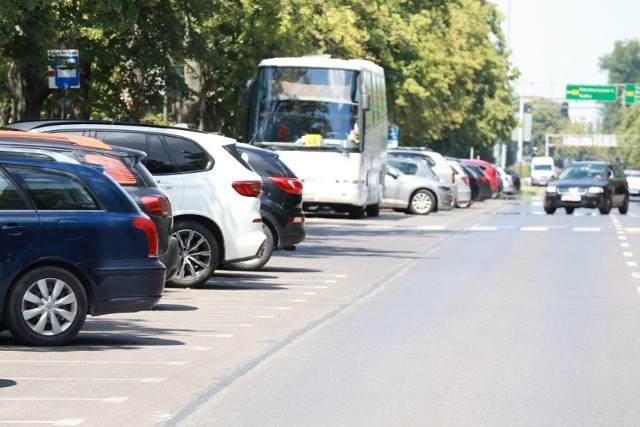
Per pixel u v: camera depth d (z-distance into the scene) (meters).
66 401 19.48
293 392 20.56
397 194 94.12
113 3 54.16
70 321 25.45
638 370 23.22
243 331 28.34
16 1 47.22
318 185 76.88
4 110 66.88
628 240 62.88
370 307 33.34
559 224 78.88
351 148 76.81
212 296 35.59
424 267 46.22
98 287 25.61
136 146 37.19
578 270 45.41
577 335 28.09
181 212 37.09
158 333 27.88
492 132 179.88
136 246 25.97
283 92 76.69
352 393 20.52
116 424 17.70
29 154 25.62
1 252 24.92
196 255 37.41
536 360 24.33
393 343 26.53
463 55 140.50
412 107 126.06
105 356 24.28
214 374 22.31
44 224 25.23
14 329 25.14
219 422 18.00
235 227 37.44
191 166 37.34
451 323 30.03
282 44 84.19
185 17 66.00
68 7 54.50
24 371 22.38
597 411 19.16
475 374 22.58
